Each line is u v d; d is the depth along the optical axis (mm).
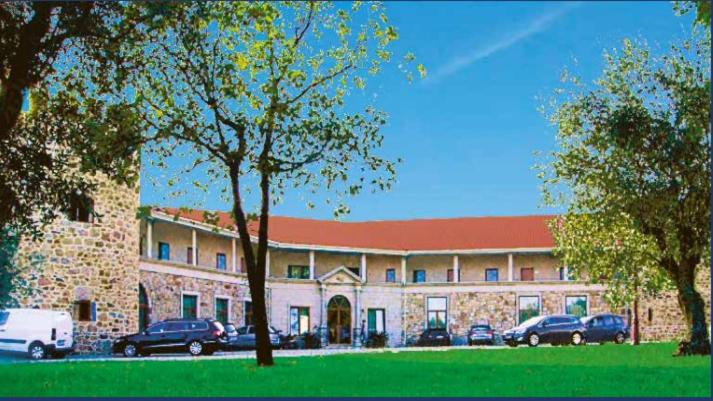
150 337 37875
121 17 20578
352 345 58906
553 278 59594
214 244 52906
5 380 19031
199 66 23547
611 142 28500
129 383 18234
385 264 62438
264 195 24188
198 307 48438
